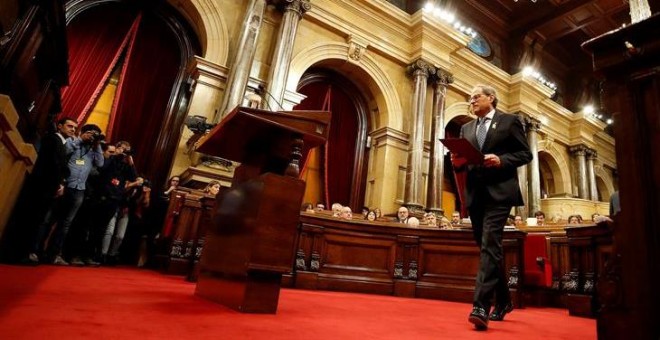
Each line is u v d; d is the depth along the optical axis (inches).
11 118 89.5
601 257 138.7
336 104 374.3
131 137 273.0
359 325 69.1
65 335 42.2
